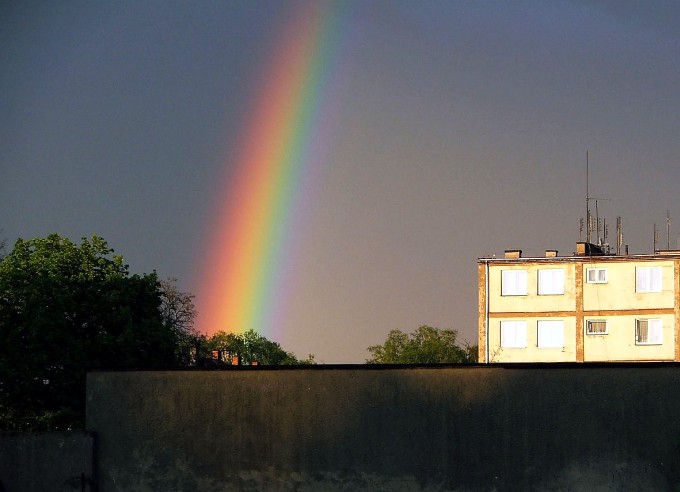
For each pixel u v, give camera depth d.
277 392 32.75
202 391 33.31
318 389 32.44
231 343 195.00
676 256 105.75
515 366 30.88
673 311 105.25
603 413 30.05
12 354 53.28
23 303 54.84
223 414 33.06
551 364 30.55
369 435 31.84
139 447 33.44
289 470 32.38
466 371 31.30
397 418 31.70
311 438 32.31
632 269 107.12
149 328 56.53
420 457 31.38
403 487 31.42
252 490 32.56
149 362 56.16
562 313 108.62
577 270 108.56
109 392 33.84
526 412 30.64
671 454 29.39
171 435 33.31
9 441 33.88
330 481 32.00
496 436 30.81
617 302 107.25
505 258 111.12
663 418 29.56
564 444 30.23
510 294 110.25
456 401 31.27
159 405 33.50
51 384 53.75
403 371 31.83
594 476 29.89
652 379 29.77
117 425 33.66
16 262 58.09
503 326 110.12
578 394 30.30
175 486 33.06
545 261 109.69
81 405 53.66
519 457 30.58
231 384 33.12
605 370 30.12
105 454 33.59
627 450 29.75
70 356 53.62
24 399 53.19
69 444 33.59
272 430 32.62
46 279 55.22
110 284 57.50
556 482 30.17
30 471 33.66
